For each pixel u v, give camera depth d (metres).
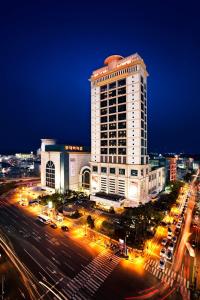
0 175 189.12
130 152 87.19
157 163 129.50
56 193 99.31
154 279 39.56
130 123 86.88
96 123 101.38
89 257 47.06
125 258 46.56
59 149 112.31
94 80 101.50
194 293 35.38
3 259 45.59
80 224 67.56
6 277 39.41
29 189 123.94
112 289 36.59
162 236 59.00
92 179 102.62
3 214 77.81
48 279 39.12
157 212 71.31
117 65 91.94
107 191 95.00
